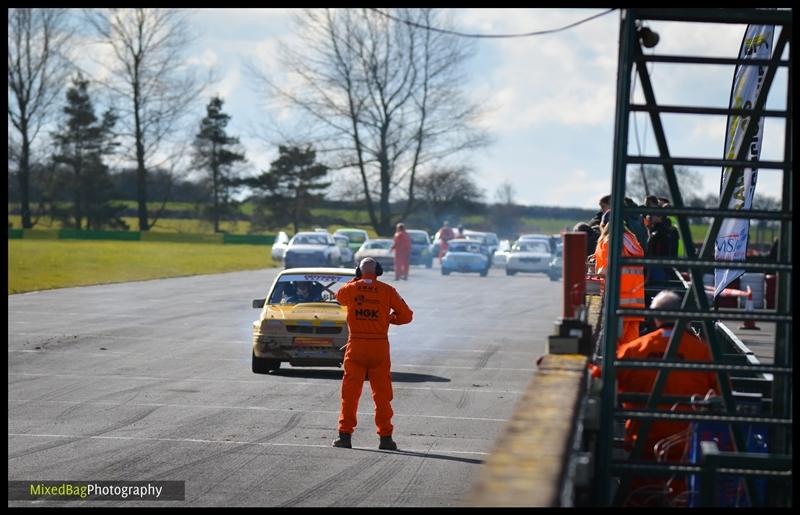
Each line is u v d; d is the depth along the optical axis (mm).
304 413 24797
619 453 14578
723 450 13266
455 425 23625
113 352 36812
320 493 16688
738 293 51656
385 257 100062
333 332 30797
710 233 13719
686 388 13359
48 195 197875
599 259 20812
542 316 54625
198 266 99625
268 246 163250
